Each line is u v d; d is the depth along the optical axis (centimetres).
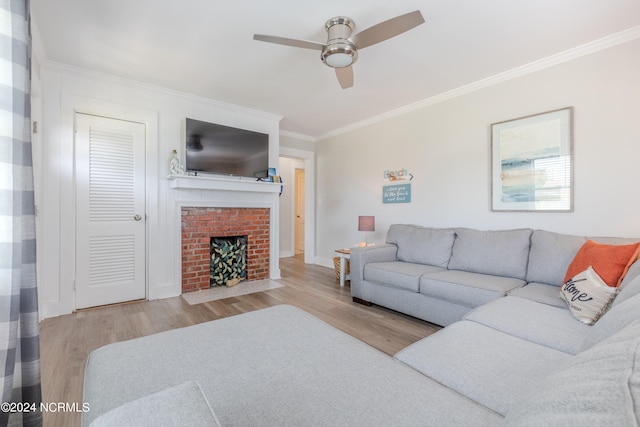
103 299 297
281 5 194
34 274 111
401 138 392
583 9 197
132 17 207
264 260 417
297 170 692
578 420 32
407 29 188
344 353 113
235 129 370
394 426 73
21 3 99
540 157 266
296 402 82
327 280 418
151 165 322
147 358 107
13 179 95
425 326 256
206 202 358
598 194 237
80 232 285
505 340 129
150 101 321
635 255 154
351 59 213
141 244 317
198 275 355
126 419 49
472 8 196
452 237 303
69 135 277
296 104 378
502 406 88
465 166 322
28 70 108
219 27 219
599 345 52
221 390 88
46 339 224
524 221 279
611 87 231
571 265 196
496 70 285
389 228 382
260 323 143
